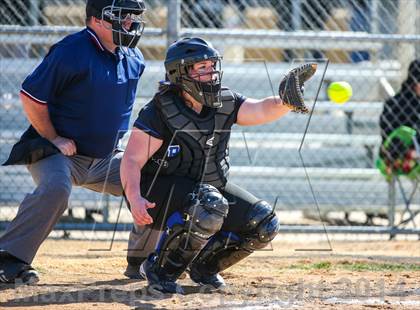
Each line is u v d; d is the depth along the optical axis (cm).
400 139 2483
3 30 2214
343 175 2800
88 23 1439
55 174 1371
